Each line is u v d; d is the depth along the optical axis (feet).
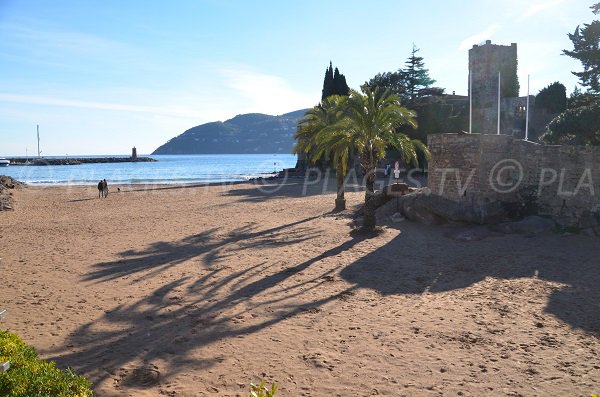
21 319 38.78
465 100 253.85
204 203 130.31
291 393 26.50
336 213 99.40
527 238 66.44
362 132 75.25
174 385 27.48
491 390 26.48
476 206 73.51
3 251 67.05
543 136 99.19
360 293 45.27
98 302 43.19
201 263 58.34
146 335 35.24
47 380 18.72
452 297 43.55
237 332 35.76
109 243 72.59
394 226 78.79
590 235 65.46
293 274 52.47
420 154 199.41
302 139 109.19
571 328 35.35
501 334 34.47
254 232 80.53
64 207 126.41
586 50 108.37
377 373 28.78
